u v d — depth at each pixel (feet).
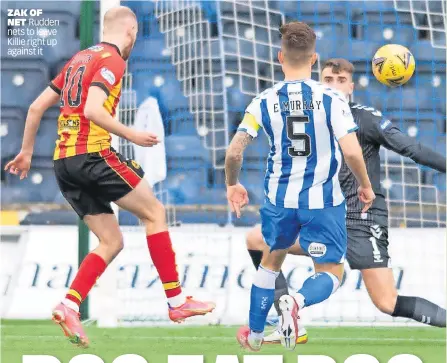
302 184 46.03
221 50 89.10
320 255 46.39
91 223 52.42
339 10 94.12
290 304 43.98
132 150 82.12
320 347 54.90
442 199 87.35
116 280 68.33
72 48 93.76
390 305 54.03
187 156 89.66
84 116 50.72
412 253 76.23
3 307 76.33
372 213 54.13
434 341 58.90
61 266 77.82
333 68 54.75
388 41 93.91
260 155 88.84
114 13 53.16
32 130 53.93
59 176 51.93
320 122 45.65
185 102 90.79
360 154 44.96
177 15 86.02
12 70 92.79
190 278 75.25
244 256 76.07
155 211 52.54
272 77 85.66
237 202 48.70
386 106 92.02
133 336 61.21
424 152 53.06
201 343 56.80
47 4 93.81
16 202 88.38
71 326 50.19
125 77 86.33
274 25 94.27
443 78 92.43
